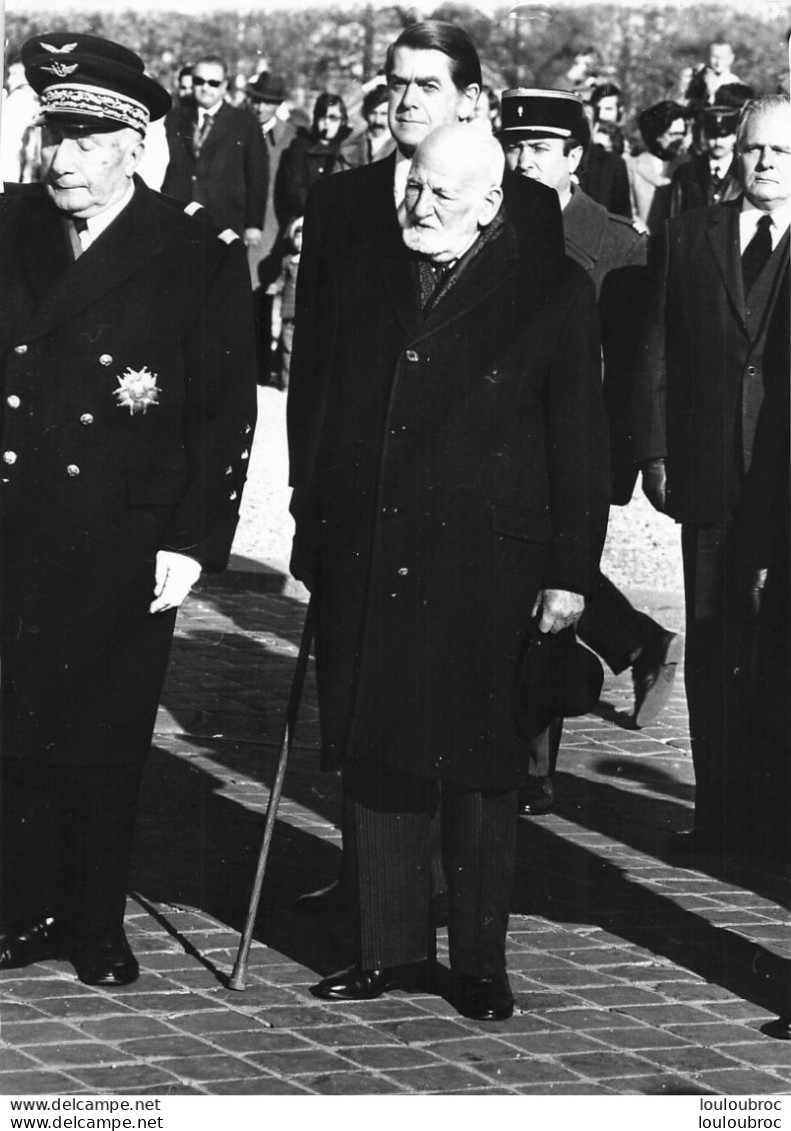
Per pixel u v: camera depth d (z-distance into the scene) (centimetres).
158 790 694
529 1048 477
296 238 1344
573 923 575
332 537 496
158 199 510
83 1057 459
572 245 685
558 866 630
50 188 495
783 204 647
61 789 520
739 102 1162
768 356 646
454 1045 477
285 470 1270
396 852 502
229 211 1287
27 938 522
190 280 503
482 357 488
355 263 499
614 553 1089
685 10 1406
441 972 525
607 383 688
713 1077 463
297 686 518
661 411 678
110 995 500
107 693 501
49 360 497
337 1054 467
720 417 652
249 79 1471
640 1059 473
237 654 897
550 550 492
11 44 1314
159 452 502
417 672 486
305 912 571
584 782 733
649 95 1419
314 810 680
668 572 1052
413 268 495
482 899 498
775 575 602
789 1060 475
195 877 598
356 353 495
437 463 487
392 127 537
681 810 703
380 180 536
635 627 802
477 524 486
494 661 488
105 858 510
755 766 653
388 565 487
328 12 1455
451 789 501
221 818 663
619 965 540
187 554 502
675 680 878
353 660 491
